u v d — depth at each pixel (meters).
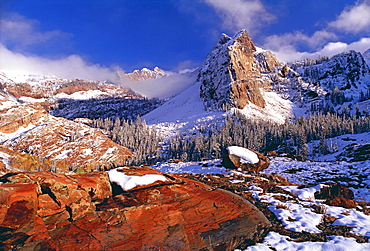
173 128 177.75
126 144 130.50
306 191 16.77
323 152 76.00
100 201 10.26
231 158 25.84
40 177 9.15
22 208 7.77
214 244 9.48
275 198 15.52
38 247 7.43
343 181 21.89
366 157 44.72
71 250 7.65
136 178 12.08
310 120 119.50
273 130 112.62
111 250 8.04
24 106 140.00
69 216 8.77
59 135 114.69
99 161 102.31
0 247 7.03
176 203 11.30
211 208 11.72
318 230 11.21
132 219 9.63
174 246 8.84
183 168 29.08
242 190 17.31
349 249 9.31
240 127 125.50
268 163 27.67
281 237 10.45
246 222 11.38
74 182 9.88
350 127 97.31
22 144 105.69
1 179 8.91
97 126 173.62
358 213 13.32
